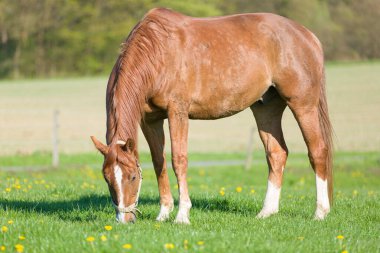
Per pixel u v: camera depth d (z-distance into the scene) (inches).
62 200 457.7
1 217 350.9
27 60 3686.0
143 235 293.7
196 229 327.0
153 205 433.7
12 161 1071.0
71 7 3688.5
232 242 285.9
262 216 398.9
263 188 649.6
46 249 273.7
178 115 362.9
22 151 1228.5
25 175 838.5
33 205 416.2
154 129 378.3
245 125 1820.9
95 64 3767.2
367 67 3307.1
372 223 381.4
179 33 365.7
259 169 1077.8
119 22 3811.5
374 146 1342.3
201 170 1058.7
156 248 272.4
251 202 452.8
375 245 301.3
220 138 1563.7
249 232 320.2
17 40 3649.1
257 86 389.4
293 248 282.5
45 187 550.0
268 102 412.8
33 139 1439.5
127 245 267.0
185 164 363.9
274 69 394.0
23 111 2021.4
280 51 393.1
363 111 1943.9
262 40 390.9
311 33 412.2
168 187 383.6
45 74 3700.8
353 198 506.9
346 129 1615.4
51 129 1624.0
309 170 1037.2
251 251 271.7
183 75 361.4
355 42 3688.5
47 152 1205.1
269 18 401.4
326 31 3553.2
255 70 385.4
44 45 3725.4
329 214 404.8
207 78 369.7
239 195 495.8
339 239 305.1
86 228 314.3
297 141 1475.1
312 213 416.2
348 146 1347.2
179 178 363.6
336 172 996.6
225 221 365.7
